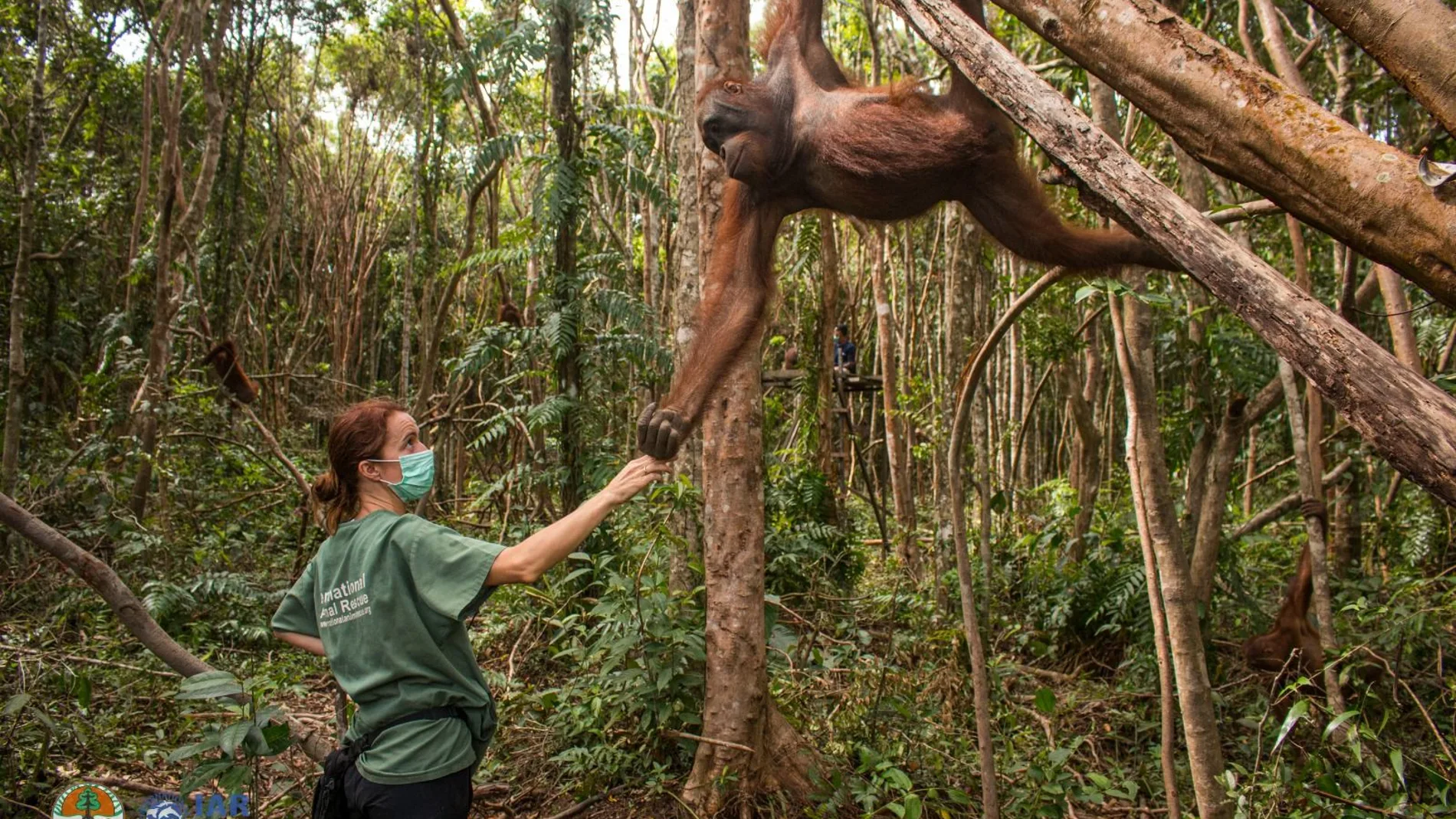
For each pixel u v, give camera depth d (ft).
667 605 15.62
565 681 19.56
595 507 8.64
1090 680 21.72
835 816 13.56
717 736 13.98
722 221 11.63
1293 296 4.01
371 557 8.93
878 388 44.52
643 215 43.01
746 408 14.07
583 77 41.09
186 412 33.65
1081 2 4.70
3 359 46.29
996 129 9.25
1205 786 11.25
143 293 50.90
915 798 12.46
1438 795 12.23
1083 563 24.75
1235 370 19.45
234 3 52.19
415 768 8.64
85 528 27.02
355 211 81.51
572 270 24.94
